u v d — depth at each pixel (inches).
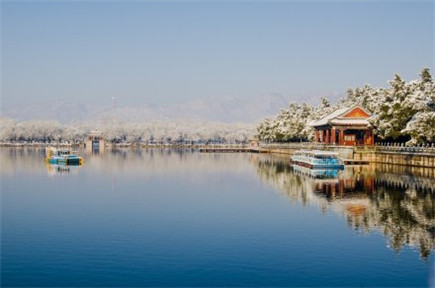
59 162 6072.8
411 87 5300.2
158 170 5132.9
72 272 1526.8
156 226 2146.9
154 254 1706.4
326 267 1569.9
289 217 2333.9
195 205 2711.6
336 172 4611.2
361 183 3646.7
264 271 1534.2
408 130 4773.6
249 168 5374.0
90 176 4451.3
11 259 1654.8
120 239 1914.4
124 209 2586.1
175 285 1421.0
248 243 1847.9
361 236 1941.4
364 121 6151.6
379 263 1605.6
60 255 1697.8
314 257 1670.8
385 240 1882.4
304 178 4111.7
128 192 3292.3
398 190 3225.9
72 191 3344.0
